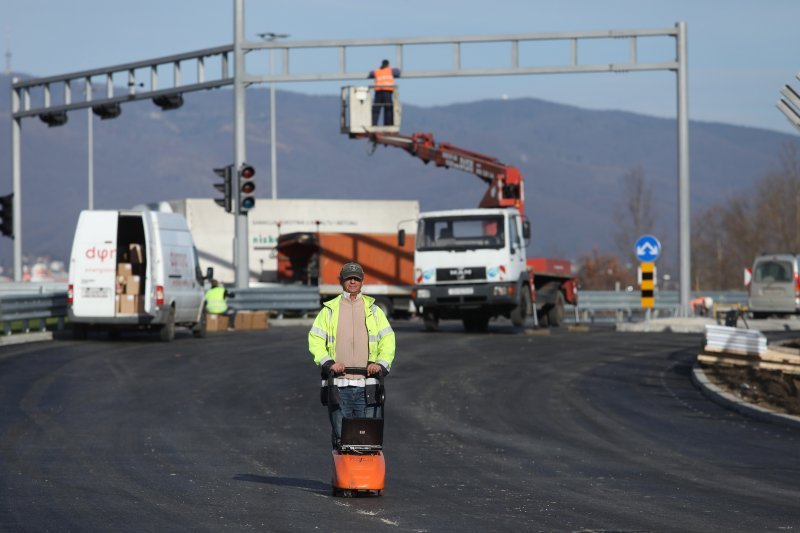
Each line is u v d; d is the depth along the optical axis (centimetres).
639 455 4275
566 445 4509
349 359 3338
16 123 13138
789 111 6209
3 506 3070
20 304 8825
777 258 13938
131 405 5431
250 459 4028
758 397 5844
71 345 8500
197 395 5853
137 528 2808
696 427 5050
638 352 8475
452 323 13288
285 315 13025
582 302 14688
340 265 14350
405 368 7288
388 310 14512
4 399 5525
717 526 2934
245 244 11381
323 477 3684
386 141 11881
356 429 3309
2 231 13000
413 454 4241
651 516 3070
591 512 3120
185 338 9594
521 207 11862
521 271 10388
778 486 3612
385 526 2884
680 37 10794
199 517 2962
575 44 10719
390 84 10812
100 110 12400
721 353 7125
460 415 5350
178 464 3869
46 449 4128
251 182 11188
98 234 8800
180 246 9319
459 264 10088
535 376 6925
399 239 10381
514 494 3409
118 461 3900
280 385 6306
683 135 11150
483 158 12062
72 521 2881
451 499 3306
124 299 8812
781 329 12500
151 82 11762
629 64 10781
